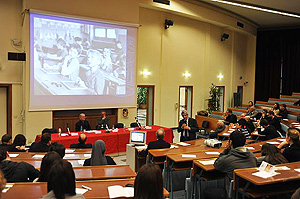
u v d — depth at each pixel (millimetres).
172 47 12297
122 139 7773
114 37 9727
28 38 8148
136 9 10164
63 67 8758
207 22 13711
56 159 2854
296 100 14094
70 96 8938
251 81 17250
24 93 8391
